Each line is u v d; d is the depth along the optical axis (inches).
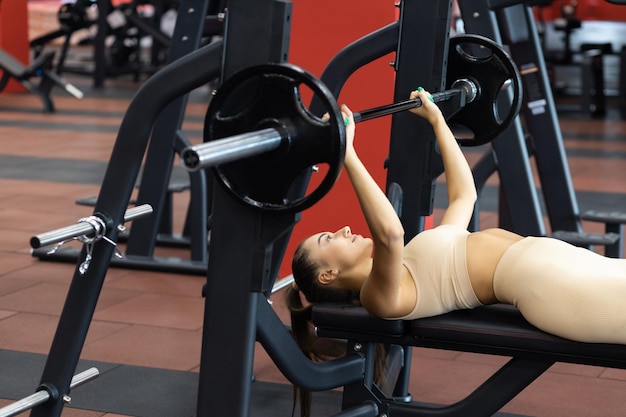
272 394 105.8
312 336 93.0
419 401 104.1
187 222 174.7
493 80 97.3
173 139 154.4
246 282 69.1
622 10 393.4
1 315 129.7
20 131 300.5
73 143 278.5
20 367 110.0
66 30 403.5
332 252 86.4
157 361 113.8
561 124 324.5
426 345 81.7
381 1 130.4
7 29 388.8
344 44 132.3
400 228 76.2
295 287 92.4
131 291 143.9
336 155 60.8
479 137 99.3
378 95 129.8
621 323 74.2
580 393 106.7
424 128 96.6
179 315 132.3
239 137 59.1
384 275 78.0
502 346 78.2
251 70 63.2
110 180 78.3
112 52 438.3
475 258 82.0
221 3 208.2
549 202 154.4
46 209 194.2
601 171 238.5
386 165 102.9
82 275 78.7
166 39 367.2
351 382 85.4
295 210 63.6
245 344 69.6
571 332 75.5
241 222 68.6
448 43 95.8
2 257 160.4
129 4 393.1
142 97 77.4
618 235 148.6
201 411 70.9
